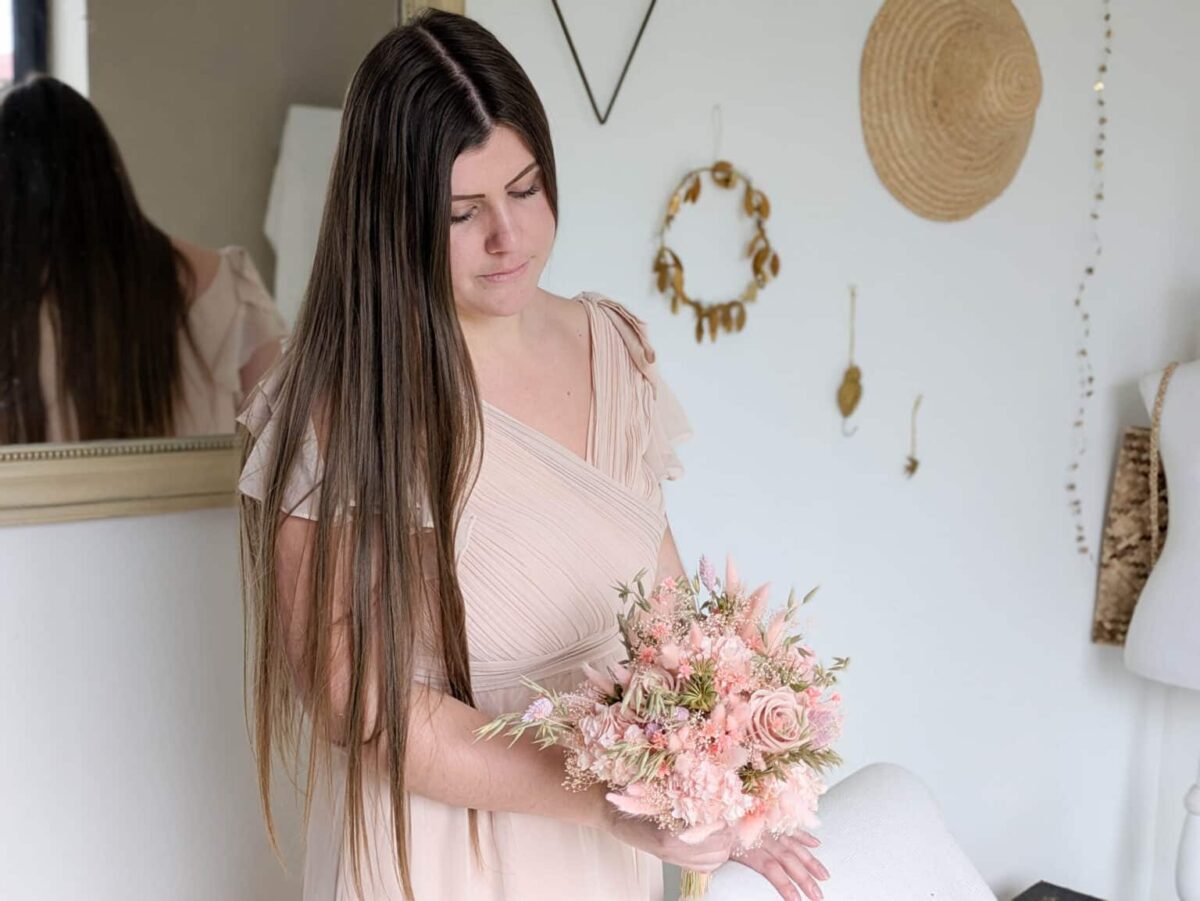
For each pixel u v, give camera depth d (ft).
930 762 7.43
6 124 3.90
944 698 7.42
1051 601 7.82
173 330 4.37
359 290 3.21
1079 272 7.47
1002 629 7.61
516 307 3.41
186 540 4.62
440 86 3.07
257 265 4.56
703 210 5.78
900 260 6.63
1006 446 7.39
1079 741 8.13
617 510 3.59
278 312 4.65
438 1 4.77
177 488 4.45
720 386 6.03
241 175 4.46
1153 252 7.73
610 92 5.38
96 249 4.15
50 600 4.30
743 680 2.93
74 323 4.14
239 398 4.59
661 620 3.08
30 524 4.15
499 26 5.00
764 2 5.81
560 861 3.65
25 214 3.98
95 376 4.21
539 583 3.43
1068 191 7.32
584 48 5.26
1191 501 6.75
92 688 4.45
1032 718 7.87
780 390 6.29
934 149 6.54
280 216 4.59
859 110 6.26
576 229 5.39
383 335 3.19
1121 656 8.16
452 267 3.26
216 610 4.74
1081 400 7.68
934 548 7.18
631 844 3.21
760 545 6.38
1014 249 7.16
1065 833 8.17
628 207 5.54
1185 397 6.86
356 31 4.64
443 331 3.21
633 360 3.98
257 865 4.99
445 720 3.31
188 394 4.45
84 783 4.48
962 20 6.49
